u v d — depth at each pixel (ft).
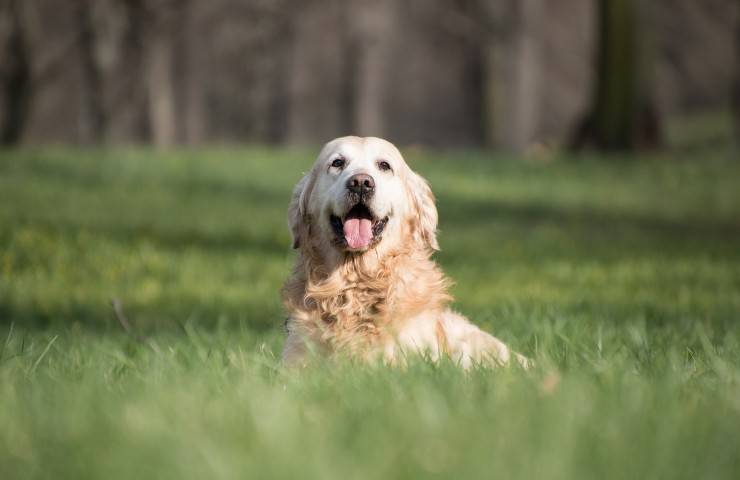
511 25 118.52
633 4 87.61
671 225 57.93
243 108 211.82
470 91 150.92
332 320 20.06
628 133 88.33
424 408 12.57
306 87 196.24
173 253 42.91
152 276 38.68
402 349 18.43
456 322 20.48
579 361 17.38
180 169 76.07
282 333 24.88
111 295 35.06
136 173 73.67
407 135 228.22
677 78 212.84
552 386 14.30
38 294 34.71
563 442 11.19
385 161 20.59
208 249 45.01
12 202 57.98
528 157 86.89
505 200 65.67
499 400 13.42
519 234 54.08
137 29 136.36
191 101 161.27
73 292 35.19
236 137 213.66
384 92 205.98
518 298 31.60
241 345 21.74
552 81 203.10
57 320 30.42
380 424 12.23
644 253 46.55
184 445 11.22
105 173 72.84
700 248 48.49
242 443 11.44
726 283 35.86
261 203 64.64
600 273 38.70
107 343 22.66
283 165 80.07
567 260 43.80
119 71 147.43
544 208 63.16
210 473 10.36
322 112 209.46
